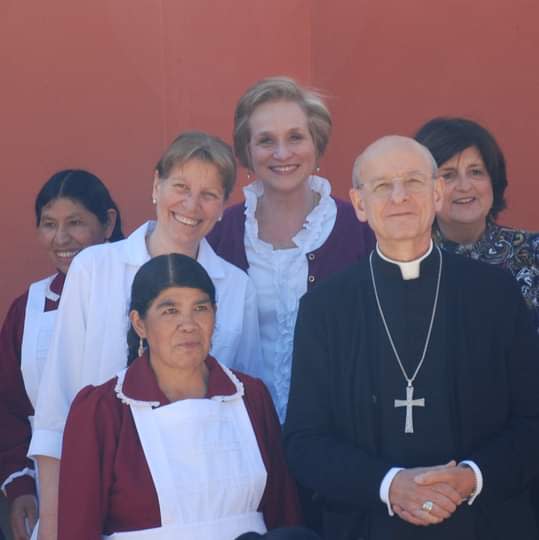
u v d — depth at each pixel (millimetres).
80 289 5609
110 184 7832
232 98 8219
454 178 5840
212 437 5094
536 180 7855
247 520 5082
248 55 8281
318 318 5176
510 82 7891
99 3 7781
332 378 5109
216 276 5801
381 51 8305
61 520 4973
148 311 5141
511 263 5777
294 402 5152
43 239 6445
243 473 5086
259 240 6059
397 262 5129
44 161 7688
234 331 5781
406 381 5016
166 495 4949
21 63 7637
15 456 6258
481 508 5020
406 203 4992
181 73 8016
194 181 5555
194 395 5211
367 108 8375
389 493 4820
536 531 5176
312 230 6008
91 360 5531
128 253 5668
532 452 4977
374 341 5086
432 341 5043
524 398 5074
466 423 4996
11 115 7621
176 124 8008
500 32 7910
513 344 5082
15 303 6355
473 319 5066
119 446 4996
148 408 5070
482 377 5027
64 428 5148
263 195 6164
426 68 8156
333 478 4934
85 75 7766
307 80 8523
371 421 5020
